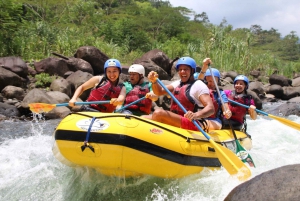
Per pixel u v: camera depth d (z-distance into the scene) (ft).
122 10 164.66
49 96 31.73
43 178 15.40
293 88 54.60
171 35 134.41
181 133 14.01
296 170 9.50
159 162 13.04
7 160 17.74
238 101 20.42
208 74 18.74
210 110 14.56
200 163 14.33
